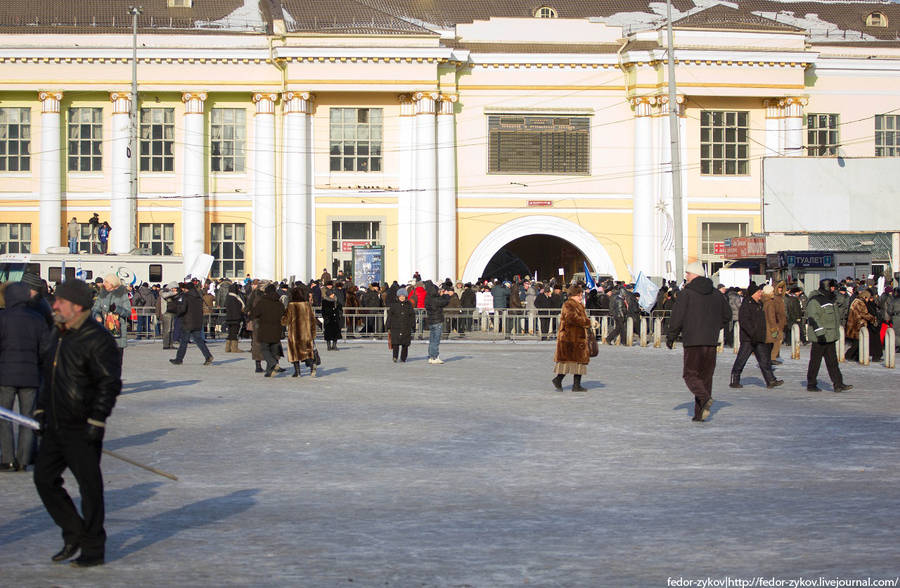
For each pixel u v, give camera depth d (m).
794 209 48.38
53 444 8.62
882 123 59.28
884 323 32.56
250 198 55.97
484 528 9.90
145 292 42.97
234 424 17.52
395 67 54.31
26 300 13.46
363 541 9.38
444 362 30.94
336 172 55.66
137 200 55.53
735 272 44.25
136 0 57.16
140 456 14.38
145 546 9.22
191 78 54.66
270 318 25.88
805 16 63.03
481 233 57.19
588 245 57.56
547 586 7.86
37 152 55.28
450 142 56.00
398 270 55.78
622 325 40.00
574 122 57.34
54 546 9.30
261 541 9.40
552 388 23.34
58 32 54.56
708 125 57.03
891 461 13.70
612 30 57.88
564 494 11.65
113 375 8.63
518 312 42.72
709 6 62.50
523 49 57.22
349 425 17.36
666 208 56.19
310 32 53.72
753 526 9.86
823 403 20.52
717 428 16.97
